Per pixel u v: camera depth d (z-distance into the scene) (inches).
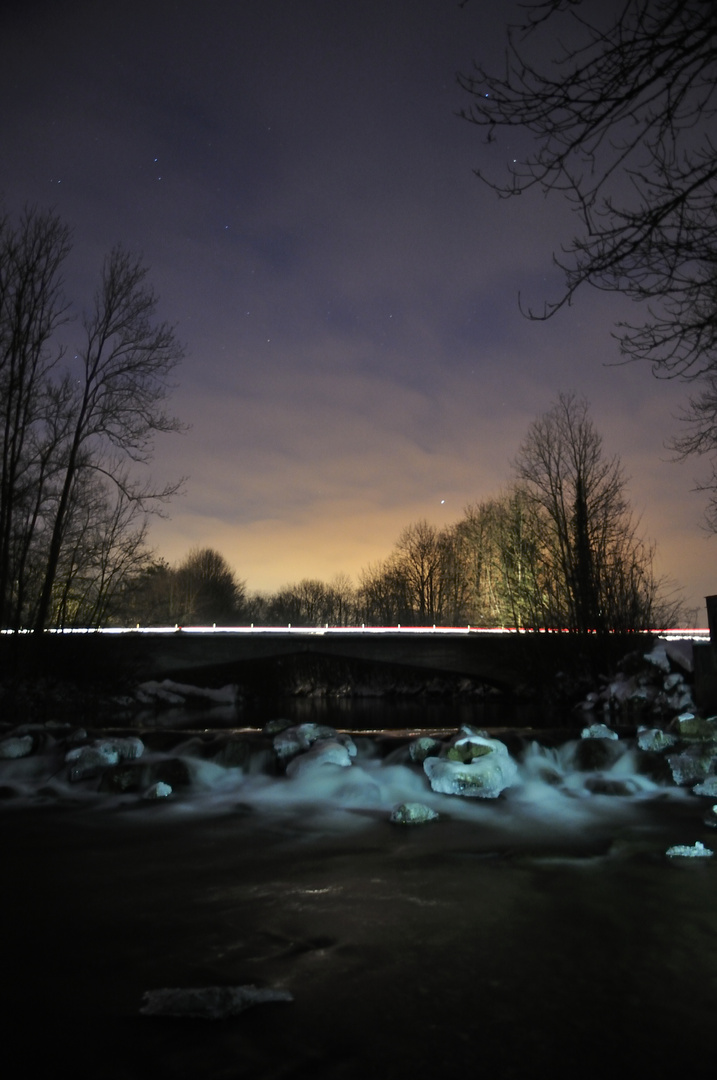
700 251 241.3
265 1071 134.9
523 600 1665.8
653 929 202.7
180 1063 137.6
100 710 1347.2
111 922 210.5
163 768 404.8
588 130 235.1
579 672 1423.5
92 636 1360.7
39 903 227.8
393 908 220.7
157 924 208.5
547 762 430.0
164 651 1593.3
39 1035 147.6
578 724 956.0
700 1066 136.6
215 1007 155.5
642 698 1107.9
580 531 1433.3
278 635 1633.9
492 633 1636.3
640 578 1375.5
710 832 315.9
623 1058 139.2
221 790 401.4
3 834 318.3
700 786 390.6
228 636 1619.1
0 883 248.2
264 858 278.7
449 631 1738.4
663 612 1386.6
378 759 444.5
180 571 3690.9
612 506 1430.9
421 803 360.2
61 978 173.5
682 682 1011.9
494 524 2140.7
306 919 211.8
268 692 2274.9
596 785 397.7
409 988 167.2
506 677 1621.6
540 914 215.0
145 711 1387.8
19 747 458.6
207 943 194.1
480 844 298.0
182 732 495.8
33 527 1216.8
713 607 702.5
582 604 1409.9
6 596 1235.9
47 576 1227.9
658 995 163.8
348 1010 157.0
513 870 260.8
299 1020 152.8
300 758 413.1
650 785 405.7
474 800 378.3
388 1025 150.7
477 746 407.2
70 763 422.3
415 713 1317.7
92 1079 132.5
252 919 211.9
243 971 176.7
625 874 255.3
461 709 1421.0
